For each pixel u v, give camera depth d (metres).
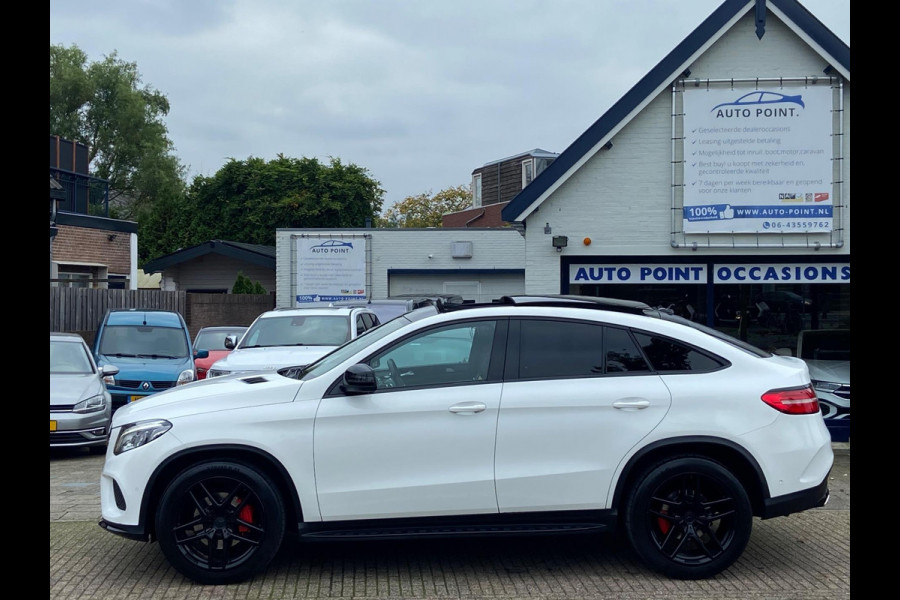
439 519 5.71
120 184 48.41
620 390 5.77
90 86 47.12
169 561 5.67
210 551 5.67
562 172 13.45
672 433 5.71
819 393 10.96
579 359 5.90
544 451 5.72
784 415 5.77
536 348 5.93
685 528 5.75
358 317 13.77
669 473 5.71
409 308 16.23
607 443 5.72
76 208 28.91
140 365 14.47
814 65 13.17
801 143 13.20
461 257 27.97
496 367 5.87
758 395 5.79
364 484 5.67
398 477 5.68
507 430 5.71
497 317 6.00
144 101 49.00
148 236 47.53
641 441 5.71
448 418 5.72
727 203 13.34
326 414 5.70
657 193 13.45
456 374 5.88
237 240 42.81
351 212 43.53
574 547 6.59
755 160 13.27
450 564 6.18
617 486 5.73
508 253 28.14
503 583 5.74
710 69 13.33
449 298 12.20
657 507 5.79
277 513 5.68
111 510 5.75
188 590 5.61
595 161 13.55
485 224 42.75
